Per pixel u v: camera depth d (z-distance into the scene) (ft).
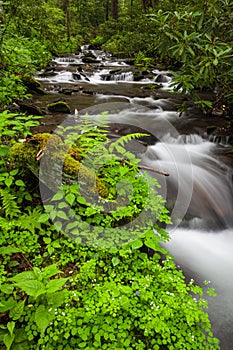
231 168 15.97
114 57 57.82
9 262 8.28
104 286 7.75
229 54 15.88
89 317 7.04
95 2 93.86
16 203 9.34
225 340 7.98
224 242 11.96
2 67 19.94
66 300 7.41
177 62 41.81
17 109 18.11
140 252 9.45
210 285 9.78
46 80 33.14
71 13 86.53
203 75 15.96
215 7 15.70
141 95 28.86
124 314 7.28
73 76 36.04
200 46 15.26
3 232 8.79
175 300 7.75
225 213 13.26
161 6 47.03
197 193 13.35
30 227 8.83
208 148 18.51
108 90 30.14
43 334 6.57
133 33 57.57
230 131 20.31
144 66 45.62
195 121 21.93
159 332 6.95
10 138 12.10
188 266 10.35
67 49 60.59
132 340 6.93
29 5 35.81
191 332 7.22
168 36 16.90
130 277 8.25
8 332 6.66
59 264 8.61
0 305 6.66
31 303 7.29
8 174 9.38
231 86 18.84
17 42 23.21
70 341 6.73
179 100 27.17
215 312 8.82
